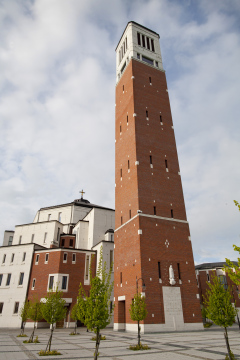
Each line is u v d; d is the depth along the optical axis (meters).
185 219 38.53
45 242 62.00
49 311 20.05
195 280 34.69
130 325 32.25
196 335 27.45
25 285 49.00
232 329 37.25
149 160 40.59
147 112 45.22
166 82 51.66
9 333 35.50
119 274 37.47
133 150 41.03
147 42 56.19
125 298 34.50
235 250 13.70
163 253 34.28
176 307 31.73
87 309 14.37
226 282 62.59
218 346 19.80
